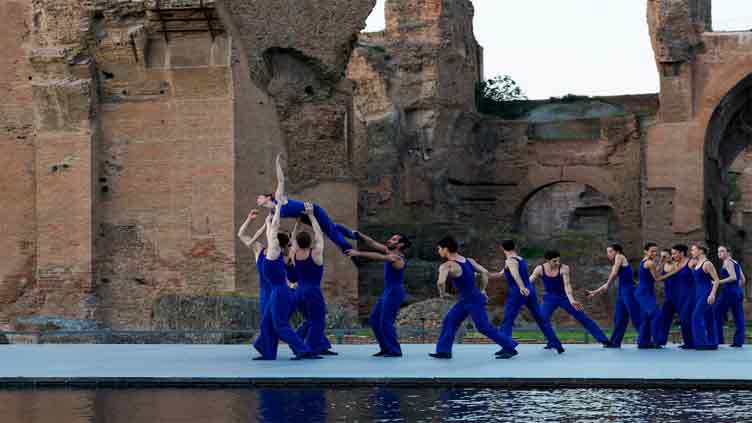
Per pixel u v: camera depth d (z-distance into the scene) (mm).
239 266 33812
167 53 34156
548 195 71938
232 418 14273
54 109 34656
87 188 34406
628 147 57594
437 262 50250
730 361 20359
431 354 21188
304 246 20969
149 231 34438
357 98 55312
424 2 55969
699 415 14227
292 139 36625
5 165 35438
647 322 23719
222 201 33781
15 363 20391
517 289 22656
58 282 34625
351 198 37750
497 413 14492
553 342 22812
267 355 20906
